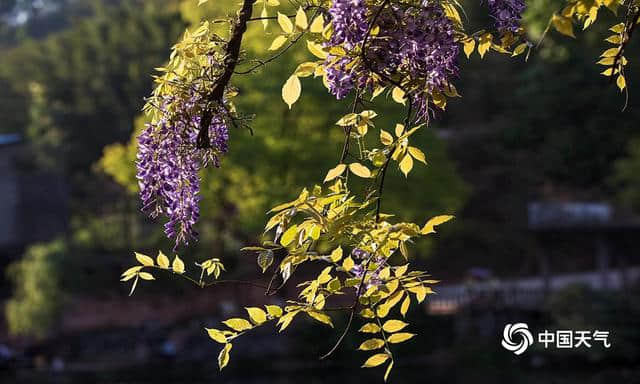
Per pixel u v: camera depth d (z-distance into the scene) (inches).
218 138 116.4
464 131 1904.5
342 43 109.0
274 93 965.8
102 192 1830.7
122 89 2042.3
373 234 112.9
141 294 1590.8
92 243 1680.6
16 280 1509.6
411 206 1029.2
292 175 992.9
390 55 110.3
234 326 114.2
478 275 1391.5
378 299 114.7
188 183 115.3
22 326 1387.8
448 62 113.6
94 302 1582.2
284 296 1433.3
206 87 115.4
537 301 1323.8
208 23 115.3
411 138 1034.7
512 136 1761.8
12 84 2380.7
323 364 1162.0
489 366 1128.2
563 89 1647.4
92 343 1349.7
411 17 110.7
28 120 2354.8
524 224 1578.5
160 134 115.5
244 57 116.2
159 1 2251.5
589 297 1122.0
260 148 983.0
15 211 1637.6
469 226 1755.7
